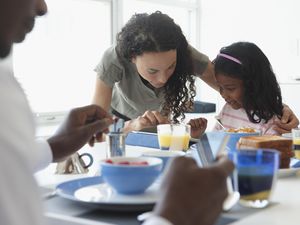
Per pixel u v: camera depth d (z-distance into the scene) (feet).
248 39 15.06
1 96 1.76
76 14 12.73
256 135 4.72
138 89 7.10
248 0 14.97
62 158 3.39
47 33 11.93
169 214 1.89
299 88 12.07
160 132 5.14
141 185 2.85
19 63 11.30
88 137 3.56
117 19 13.60
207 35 16.08
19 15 1.89
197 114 11.37
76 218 2.55
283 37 14.26
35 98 11.82
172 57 6.20
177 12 16.08
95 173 3.90
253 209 2.76
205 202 1.97
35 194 1.79
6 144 1.67
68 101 12.73
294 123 6.32
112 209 2.64
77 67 12.89
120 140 4.29
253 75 6.45
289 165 3.99
